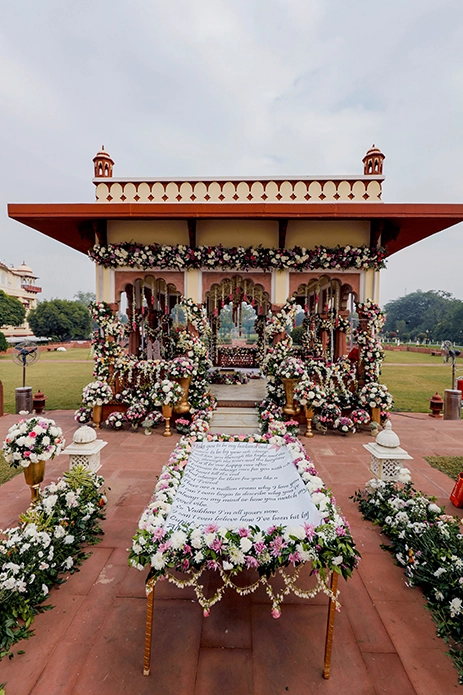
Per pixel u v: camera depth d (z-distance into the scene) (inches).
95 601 100.3
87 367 759.1
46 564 103.2
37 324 1850.4
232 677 78.2
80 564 115.6
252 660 82.4
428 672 80.6
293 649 85.4
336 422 253.9
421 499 139.0
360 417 255.6
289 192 265.0
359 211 239.6
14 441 134.9
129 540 129.4
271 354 277.7
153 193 266.1
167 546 78.7
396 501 137.9
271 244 276.2
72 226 277.0
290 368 253.1
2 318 1585.9
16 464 137.2
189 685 76.4
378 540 131.2
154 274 277.3
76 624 92.3
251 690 75.4
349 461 207.9
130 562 78.9
